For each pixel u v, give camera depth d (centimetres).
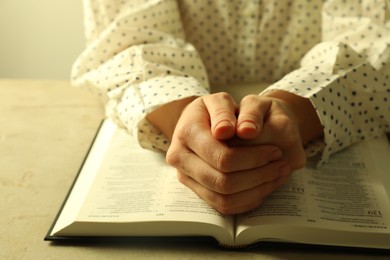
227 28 66
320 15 64
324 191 43
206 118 41
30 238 41
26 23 93
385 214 40
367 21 56
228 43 67
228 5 65
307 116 48
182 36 64
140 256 39
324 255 39
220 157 38
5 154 54
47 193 47
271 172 40
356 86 50
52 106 65
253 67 68
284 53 67
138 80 52
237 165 38
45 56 97
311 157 48
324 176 45
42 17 92
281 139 40
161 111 48
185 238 40
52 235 41
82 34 94
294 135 40
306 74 50
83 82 57
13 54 97
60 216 42
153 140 49
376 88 51
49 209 45
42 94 69
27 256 39
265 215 40
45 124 60
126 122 49
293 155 41
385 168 47
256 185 40
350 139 50
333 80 49
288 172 40
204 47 68
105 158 48
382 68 52
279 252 39
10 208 45
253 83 69
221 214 40
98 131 57
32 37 95
